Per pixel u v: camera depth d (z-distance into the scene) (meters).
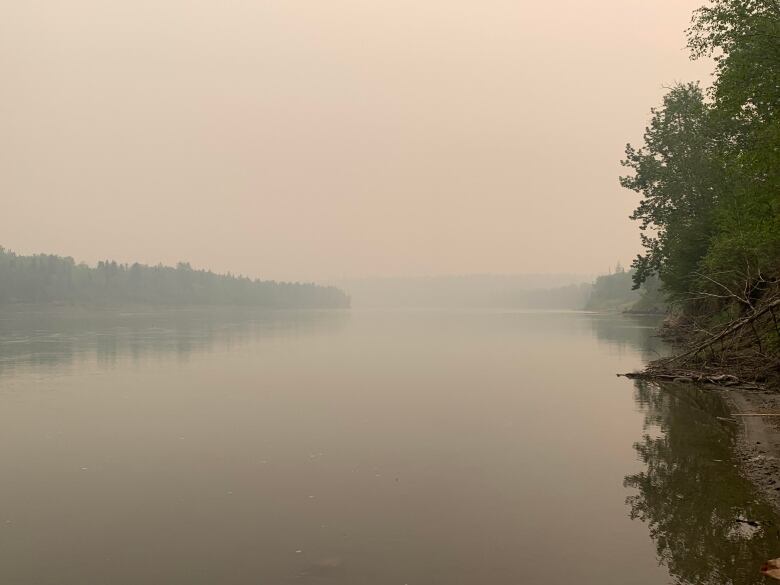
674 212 46.78
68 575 7.62
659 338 51.09
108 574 7.63
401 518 9.47
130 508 10.05
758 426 15.16
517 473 11.84
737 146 31.31
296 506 10.07
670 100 47.38
